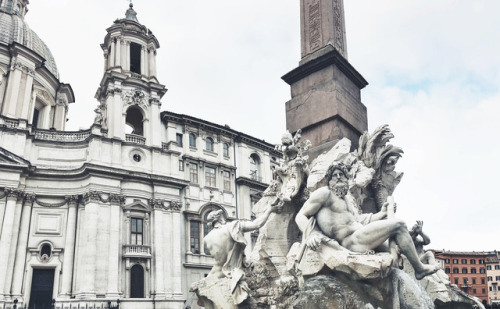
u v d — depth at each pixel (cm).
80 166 3762
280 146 1026
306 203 680
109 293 3350
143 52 4328
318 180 920
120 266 3516
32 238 3491
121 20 4312
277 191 1054
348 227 660
